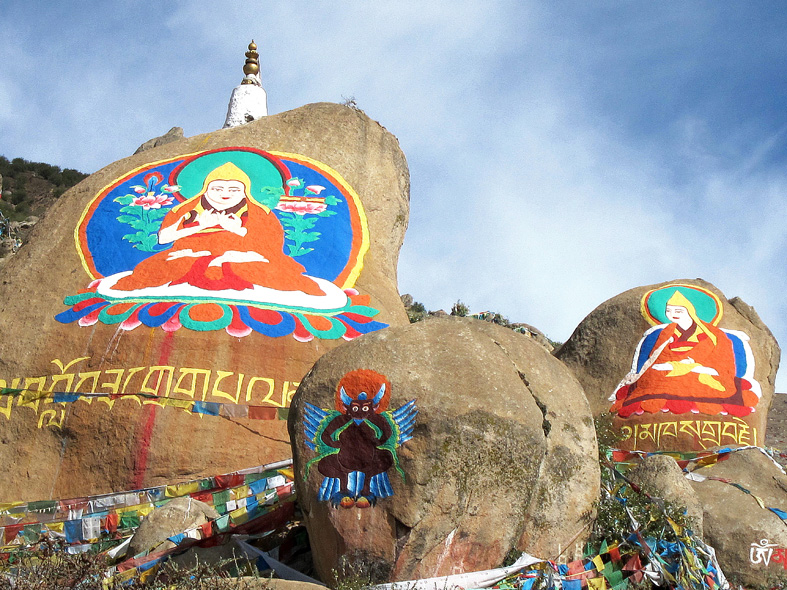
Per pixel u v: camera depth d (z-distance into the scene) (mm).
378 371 9781
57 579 9680
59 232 16688
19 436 13719
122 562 10734
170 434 13391
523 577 9555
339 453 9602
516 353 10648
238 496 12805
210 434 13484
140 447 13258
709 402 17219
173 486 12938
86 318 14844
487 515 9586
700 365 17812
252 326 14609
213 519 11586
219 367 14078
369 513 9375
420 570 9273
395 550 9219
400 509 9297
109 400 13750
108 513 12680
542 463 10117
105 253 16078
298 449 9789
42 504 12891
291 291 15445
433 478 9383
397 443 9492
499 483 9680
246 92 23812
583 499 10305
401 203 18703
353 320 15328
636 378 18031
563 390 10766
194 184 17297
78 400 13859
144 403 13656
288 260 16062
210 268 15477
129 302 14984
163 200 16984
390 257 17609
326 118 19312
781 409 29547
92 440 13484
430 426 9477
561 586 9594
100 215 16844
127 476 13125
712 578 10664
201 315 14625
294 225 16797
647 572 10094
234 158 17891
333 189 17812
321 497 9500
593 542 10477
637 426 17234
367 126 19562
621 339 18766
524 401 10000
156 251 15961
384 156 19094
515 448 9773
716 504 13359
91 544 12211
